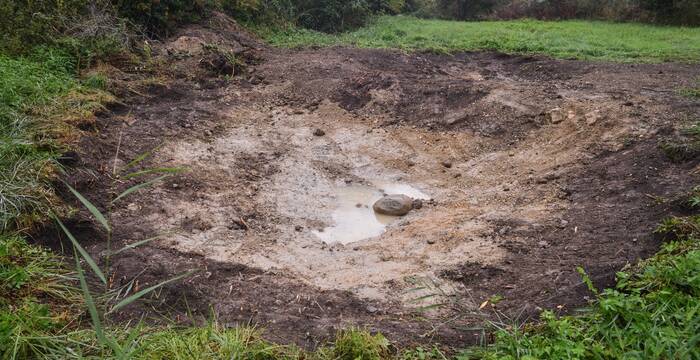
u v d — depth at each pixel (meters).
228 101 7.43
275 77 8.25
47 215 4.13
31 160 4.63
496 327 3.28
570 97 6.95
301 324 3.45
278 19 11.91
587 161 5.68
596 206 4.84
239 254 4.43
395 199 5.39
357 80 7.93
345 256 4.55
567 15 15.38
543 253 4.26
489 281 4.02
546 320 3.20
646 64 9.16
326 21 13.20
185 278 3.86
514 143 6.45
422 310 3.69
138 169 5.34
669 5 14.00
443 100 7.36
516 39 11.11
